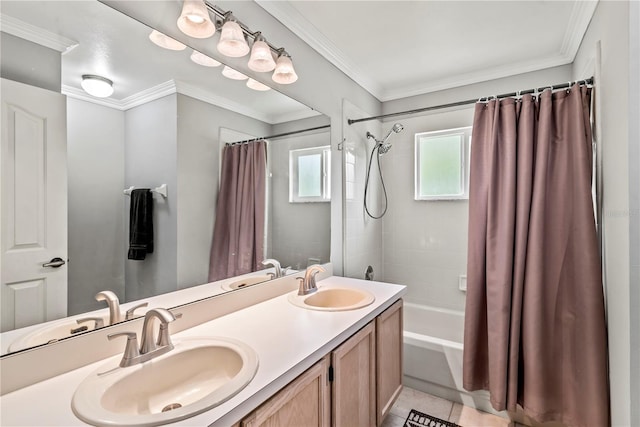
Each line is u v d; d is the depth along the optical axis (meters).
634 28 1.16
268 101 1.78
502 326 1.84
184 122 1.37
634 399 1.20
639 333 1.18
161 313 1.01
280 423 0.95
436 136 2.84
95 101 1.08
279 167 1.87
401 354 1.88
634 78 1.17
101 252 1.10
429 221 2.87
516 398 1.82
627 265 1.23
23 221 0.91
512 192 1.86
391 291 1.85
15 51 0.90
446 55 2.29
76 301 1.03
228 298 1.50
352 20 1.87
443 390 2.21
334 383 1.22
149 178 1.25
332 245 2.30
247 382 0.88
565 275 1.74
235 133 1.60
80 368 0.99
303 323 1.35
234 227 1.61
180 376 1.05
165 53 1.29
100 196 1.10
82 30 1.04
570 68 2.27
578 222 1.68
